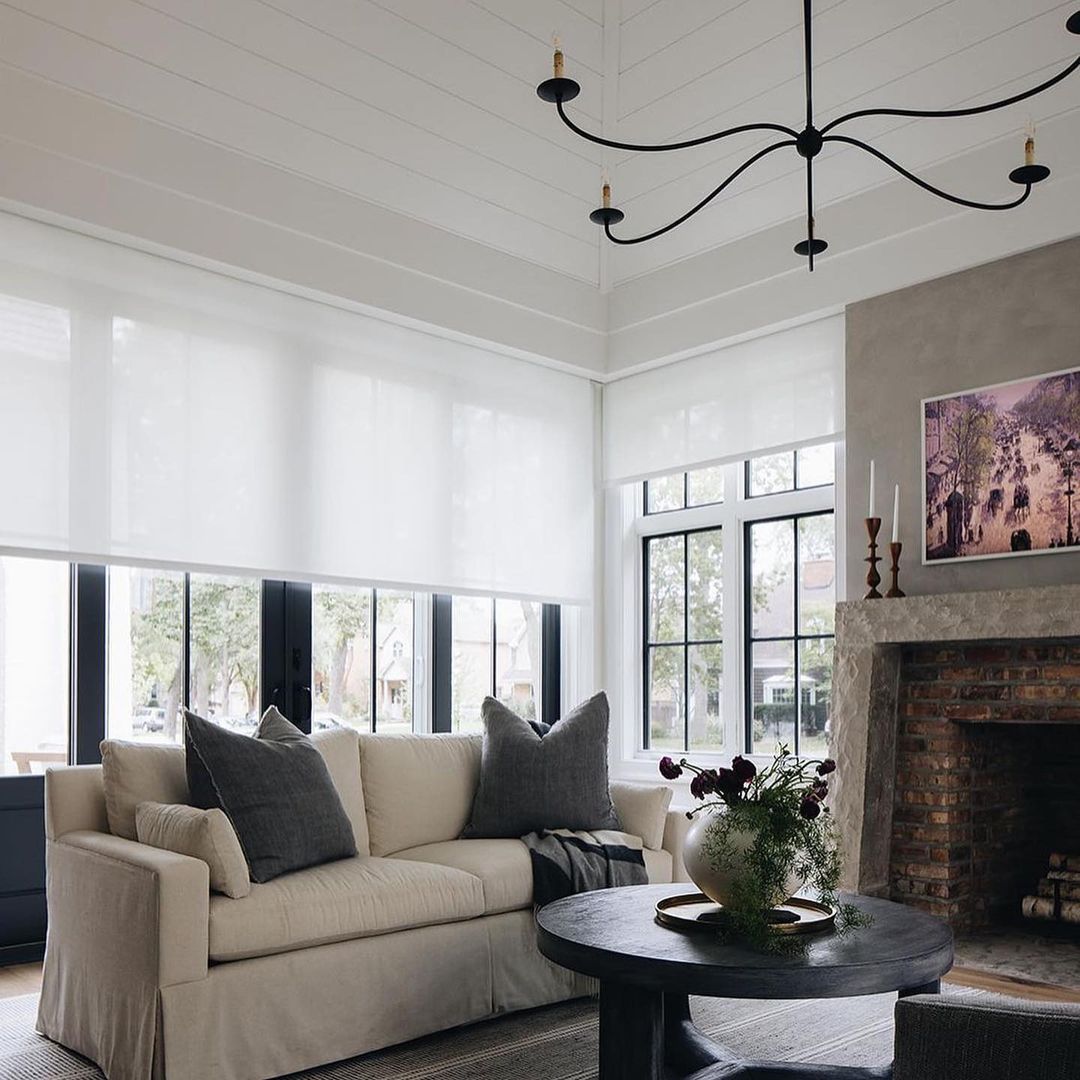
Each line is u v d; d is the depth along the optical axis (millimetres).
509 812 4047
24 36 3852
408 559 5145
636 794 4180
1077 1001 3674
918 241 4691
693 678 5879
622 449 6027
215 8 4043
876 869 4520
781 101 4738
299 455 4781
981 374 4484
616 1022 2590
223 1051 2883
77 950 3162
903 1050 1560
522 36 4602
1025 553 4277
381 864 3486
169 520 4359
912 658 4648
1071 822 4848
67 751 4352
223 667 4738
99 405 4207
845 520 4879
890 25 4301
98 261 4234
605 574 6129
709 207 5336
